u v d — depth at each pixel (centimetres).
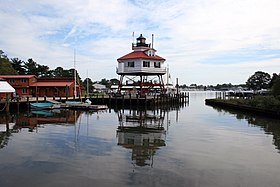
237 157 1698
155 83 6731
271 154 1773
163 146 1989
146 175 1371
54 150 1862
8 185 1245
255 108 4125
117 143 2089
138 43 6662
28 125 3012
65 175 1370
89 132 2580
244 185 1255
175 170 1447
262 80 13812
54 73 12031
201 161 1608
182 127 2914
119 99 5909
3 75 7175
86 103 5262
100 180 1305
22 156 1709
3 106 4438
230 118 3691
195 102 7862
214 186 1240
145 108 5444
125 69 6353
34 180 1305
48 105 4834
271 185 1258
